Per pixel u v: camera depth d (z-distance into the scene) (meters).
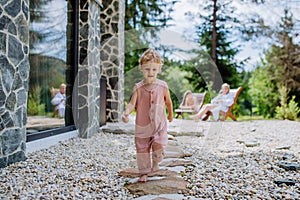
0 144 2.81
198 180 2.58
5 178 2.53
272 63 11.48
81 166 3.02
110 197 2.19
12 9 2.93
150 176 2.68
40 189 2.29
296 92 10.90
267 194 2.26
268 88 11.40
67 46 5.05
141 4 12.30
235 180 2.61
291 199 2.15
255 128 6.43
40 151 3.65
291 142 4.72
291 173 2.86
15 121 3.02
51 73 4.95
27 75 3.22
